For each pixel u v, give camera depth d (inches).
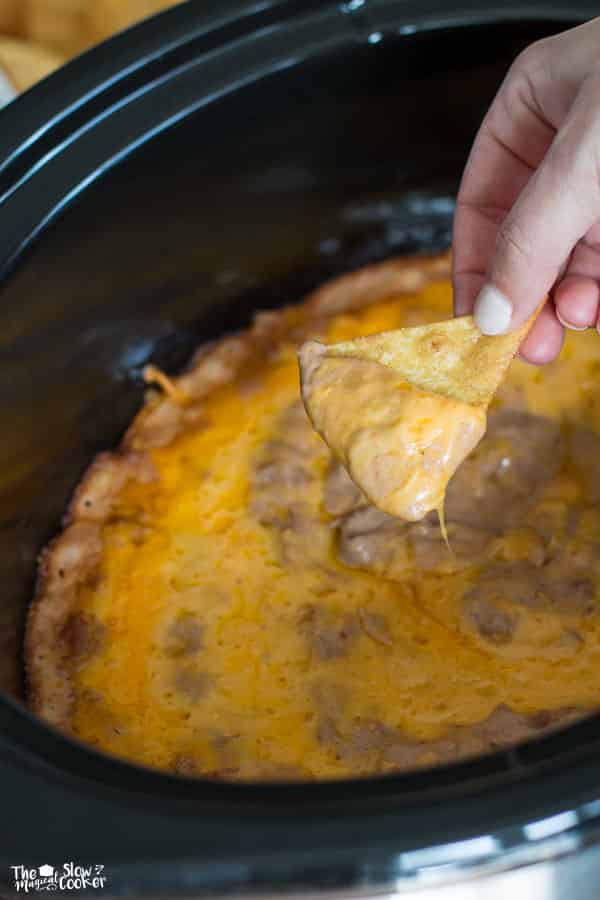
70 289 22.7
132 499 23.8
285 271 26.8
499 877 15.8
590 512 22.5
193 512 23.5
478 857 14.4
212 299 26.1
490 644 21.2
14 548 22.8
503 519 22.8
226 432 24.4
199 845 14.7
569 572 21.9
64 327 23.1
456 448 17.9
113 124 22.1
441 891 15.8
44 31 30.6
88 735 21.0
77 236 22.1
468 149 25.9
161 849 14.7
